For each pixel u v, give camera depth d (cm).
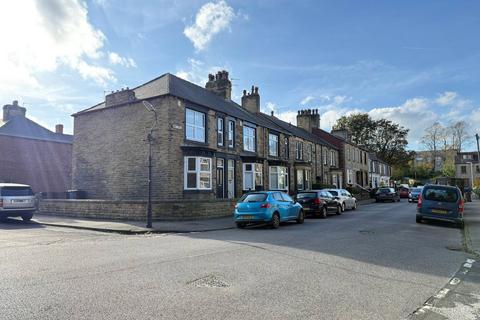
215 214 1852
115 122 2170
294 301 521
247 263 756
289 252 888
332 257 837
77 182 2302
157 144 1958
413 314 483
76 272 666
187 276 643
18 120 3359
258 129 2714
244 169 2497
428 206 1594
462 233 1341
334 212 2162
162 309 478
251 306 497
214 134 2227
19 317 444
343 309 493
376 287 602
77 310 470
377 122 6925
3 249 920
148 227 1402
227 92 2844
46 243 1031
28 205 1705
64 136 3741
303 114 4488
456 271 736
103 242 1051
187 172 1989
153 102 2000
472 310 504
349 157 4734
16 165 3092
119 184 2106
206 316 457
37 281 602
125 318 446
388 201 3828
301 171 3353
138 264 735
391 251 934
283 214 1506
